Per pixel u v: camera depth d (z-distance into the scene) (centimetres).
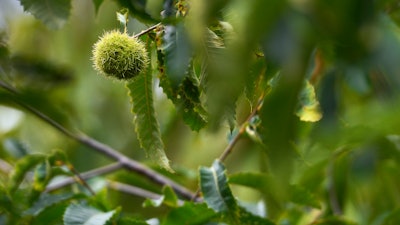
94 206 150
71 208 145
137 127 131
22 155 180
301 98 138
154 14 133
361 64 97
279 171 93
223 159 149
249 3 92
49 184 169
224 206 142
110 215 144
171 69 116
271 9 92
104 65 128
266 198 167
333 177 174
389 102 146
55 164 158
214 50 108
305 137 148
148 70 130
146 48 129
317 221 162
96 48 130
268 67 114
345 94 176
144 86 130
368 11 93
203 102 124
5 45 160
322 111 143
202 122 128
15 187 156
